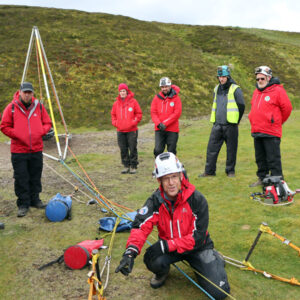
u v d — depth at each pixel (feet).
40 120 16.31
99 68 75.36
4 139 41.06
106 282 10.18
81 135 45.21
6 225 14.89
